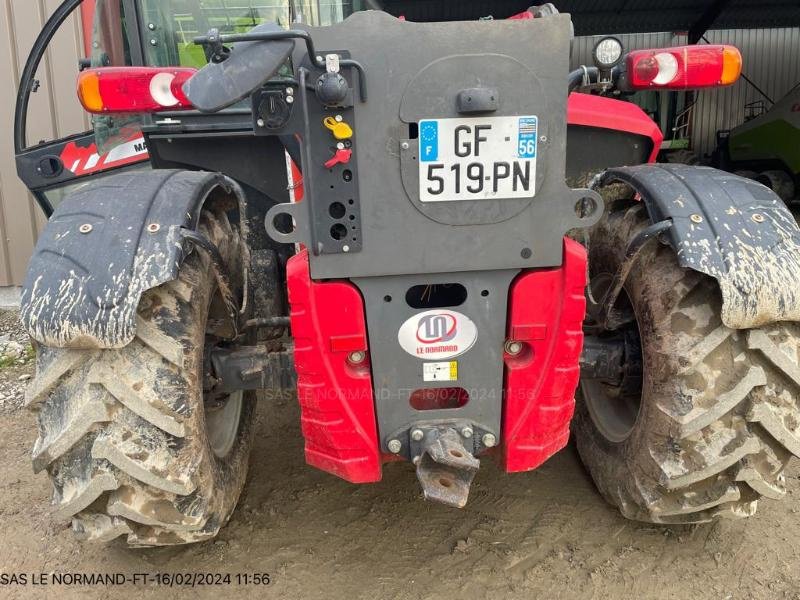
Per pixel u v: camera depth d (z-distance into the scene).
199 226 2.09
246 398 2.74
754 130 10.46
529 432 1.95
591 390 2.71
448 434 1.88
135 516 1.90
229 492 2.33
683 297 2.01
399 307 1.82
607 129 3.04
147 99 2.31
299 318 1.81
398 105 1.64
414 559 2.36
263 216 2.95
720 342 1.95
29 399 1.88
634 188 2.16
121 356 1.84
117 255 1.78
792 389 1.97
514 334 1.85
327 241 1.72
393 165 1.68
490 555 2.37
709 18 11.42
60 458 1.89
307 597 2.20
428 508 2.63
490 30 1.62
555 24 1.62
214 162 2.90
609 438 2.54
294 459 3.02
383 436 1.95
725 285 1.83
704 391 1.97
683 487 2.08
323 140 1.66
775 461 2.02
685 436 1.99
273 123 1.65
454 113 1.65
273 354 2.26
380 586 2.24
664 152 12.52
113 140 3.89
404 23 1.60
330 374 1.86
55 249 1.83
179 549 2.43
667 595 2.18
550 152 1.71
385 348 1.85
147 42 3.05
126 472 1.84
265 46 1.54
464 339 1.86
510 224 1.75
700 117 13.44
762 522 2.50
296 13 3.01
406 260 1.75
